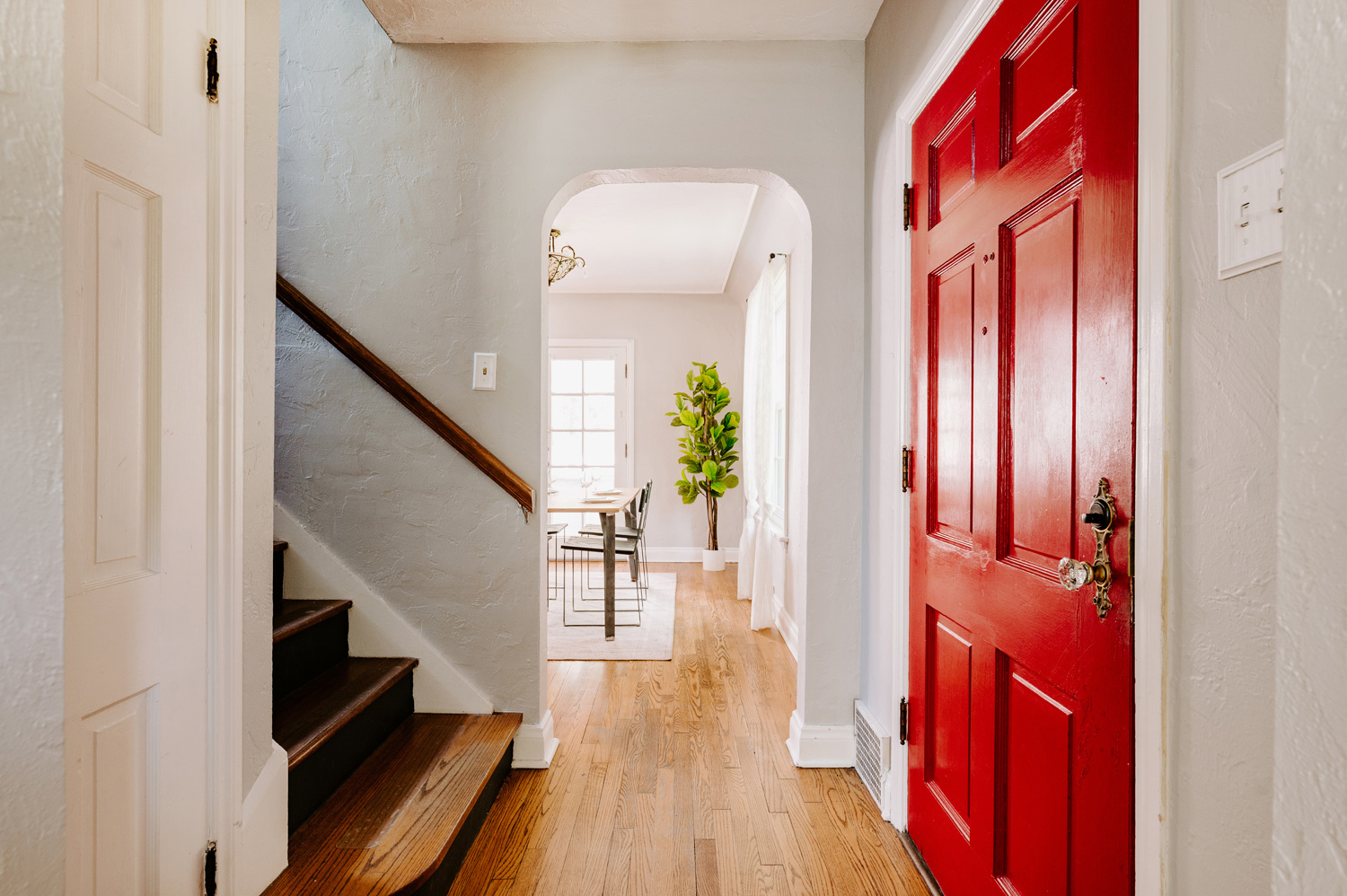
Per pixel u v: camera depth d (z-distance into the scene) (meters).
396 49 2.43
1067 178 1.20
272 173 1.47
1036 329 1.31
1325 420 0.51
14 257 0.72
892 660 2.10
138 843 1.12
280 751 1.53
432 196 2.43
